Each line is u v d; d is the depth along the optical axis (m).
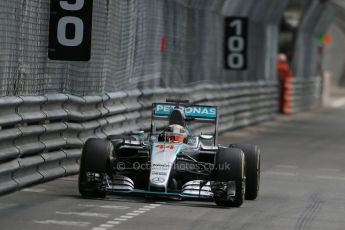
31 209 38.62
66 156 50.31
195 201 43.75
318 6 155.12
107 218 37.28
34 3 47.03
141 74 67.56
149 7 69.12
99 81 57.22
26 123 46.06
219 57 92.81
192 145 43.84
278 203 45.53
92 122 55.00
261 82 114.25
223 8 92.56
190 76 82.88
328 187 54.31
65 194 43.72
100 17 56.94
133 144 44.03
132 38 64.50
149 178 41.53
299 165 67.69
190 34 82.19
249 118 107.44
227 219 38.91
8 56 44.12
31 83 47.31
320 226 38.81
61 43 48.22
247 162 45.59
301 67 154.38
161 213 39.38
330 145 89.62
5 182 42.22
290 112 141.88
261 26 113.56
